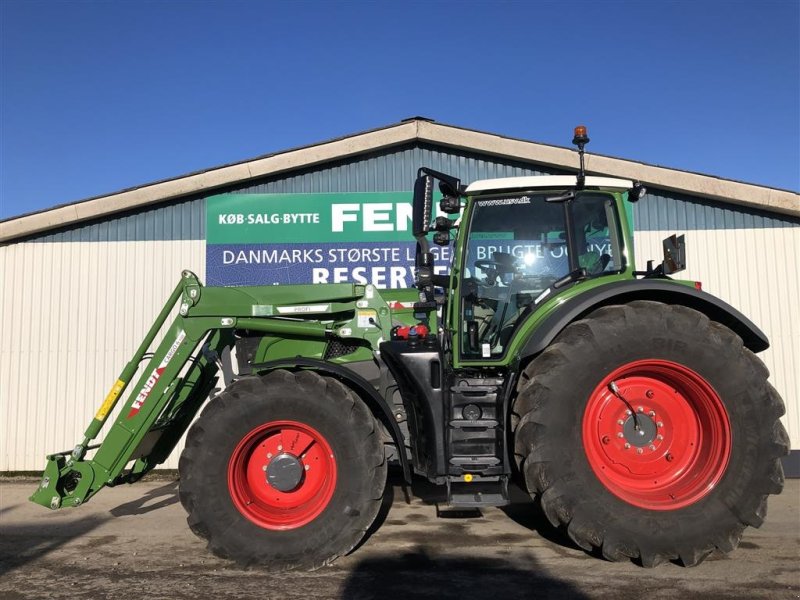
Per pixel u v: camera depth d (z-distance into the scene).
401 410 4.43
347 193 7.49
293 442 3.85
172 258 7.38
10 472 7.12
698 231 7.39
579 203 4.32
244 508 3.72
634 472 3.74
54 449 7.16
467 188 4.25
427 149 7.57
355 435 3.72
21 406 7.19
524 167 7.49
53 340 7.27
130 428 4.14
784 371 7.21
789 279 7.32
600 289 3.88
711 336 3.67
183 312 4.29
